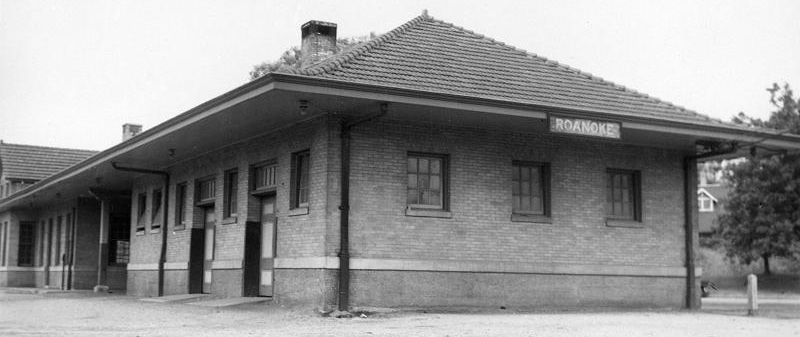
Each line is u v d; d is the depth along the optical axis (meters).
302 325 14.00
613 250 19.48
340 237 16.36
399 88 15.20
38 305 20.17
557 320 15.26
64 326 14.00
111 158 23.45
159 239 25.02
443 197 17.77
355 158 16.73
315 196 16.81
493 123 17.72
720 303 27.09
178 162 24.11
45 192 32.19
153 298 22.36
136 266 26.62
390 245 16.88
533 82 18.64
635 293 19.59
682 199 20.70
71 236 33.59
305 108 15.16
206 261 22.47
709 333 13.41
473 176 17.98
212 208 22.42
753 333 13.55
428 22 20.27
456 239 17.59
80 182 29.33
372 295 16.56
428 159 17.78
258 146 19.48
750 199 48.50
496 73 18.38
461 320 14.90
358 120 16.14
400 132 17.27
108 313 17.02
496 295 17.86
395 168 17.12
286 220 17.86
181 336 12.02
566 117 16.80
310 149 17.22
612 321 15.38
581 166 19.38
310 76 14.55
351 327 13.55
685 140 19.47
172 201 24.36
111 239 31.83
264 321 14.80
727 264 57.53
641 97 20.08
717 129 18.73
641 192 20.14
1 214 41.12
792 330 14.23
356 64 16.48
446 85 16.69
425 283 17.11
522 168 18.92
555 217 18.86
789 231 47.41
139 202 27.50
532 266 18.34
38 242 38.59
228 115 16.95
